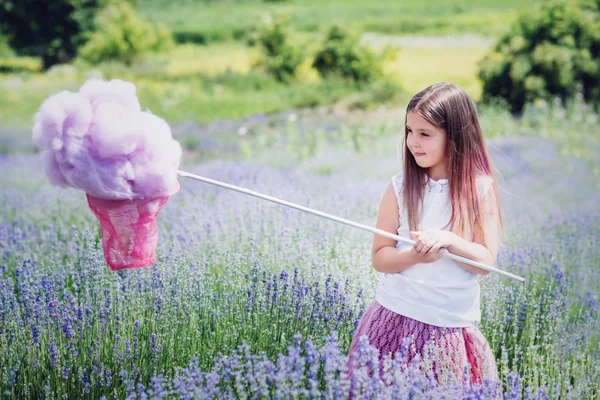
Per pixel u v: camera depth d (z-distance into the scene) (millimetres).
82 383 2828
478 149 2805
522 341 3318
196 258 3992
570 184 7926
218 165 8266
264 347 3076
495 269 2639
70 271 3633
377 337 2713
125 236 2463
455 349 2645
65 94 2248
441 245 2568
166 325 3119
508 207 5992
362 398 2346
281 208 4766
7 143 10977
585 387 2926
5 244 4375
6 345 2941
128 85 2395
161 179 2367
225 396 2492
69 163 2270
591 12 11344
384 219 2863
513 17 11789
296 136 10594
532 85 11086
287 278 3234
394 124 10828
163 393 2512
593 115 10523
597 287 4297
